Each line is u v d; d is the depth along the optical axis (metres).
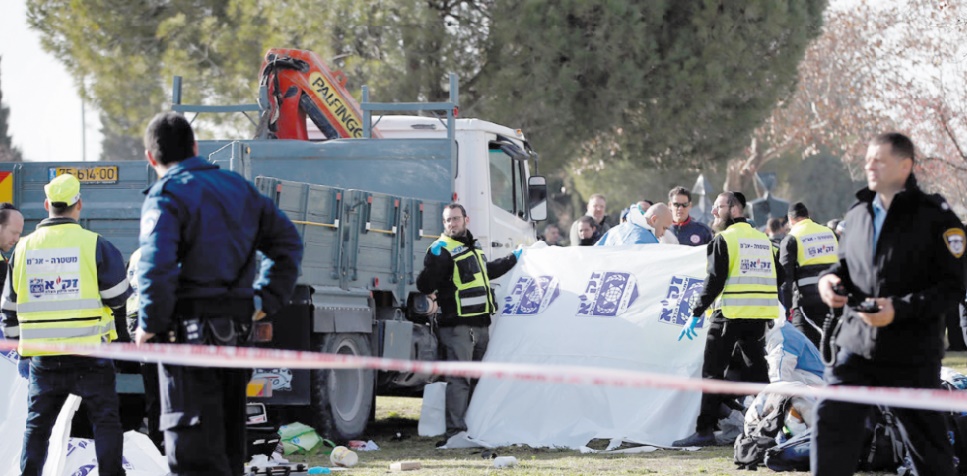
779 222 57.03
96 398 24.08
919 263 18.20
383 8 82.06
